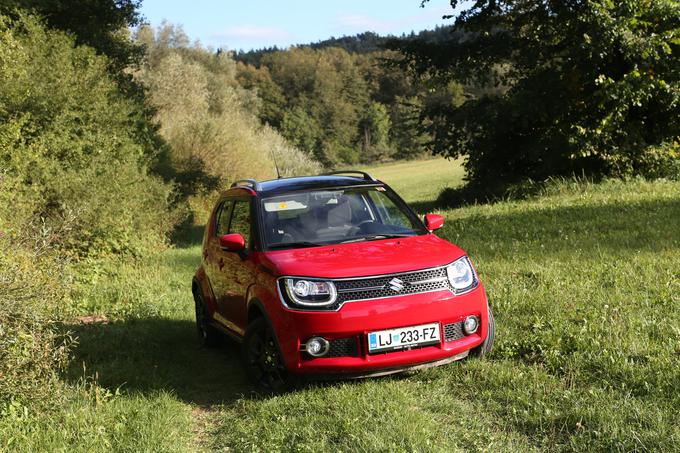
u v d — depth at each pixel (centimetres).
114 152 2178
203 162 3997
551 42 2330
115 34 3073
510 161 2503
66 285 697
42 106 1914
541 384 513
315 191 675
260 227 639
